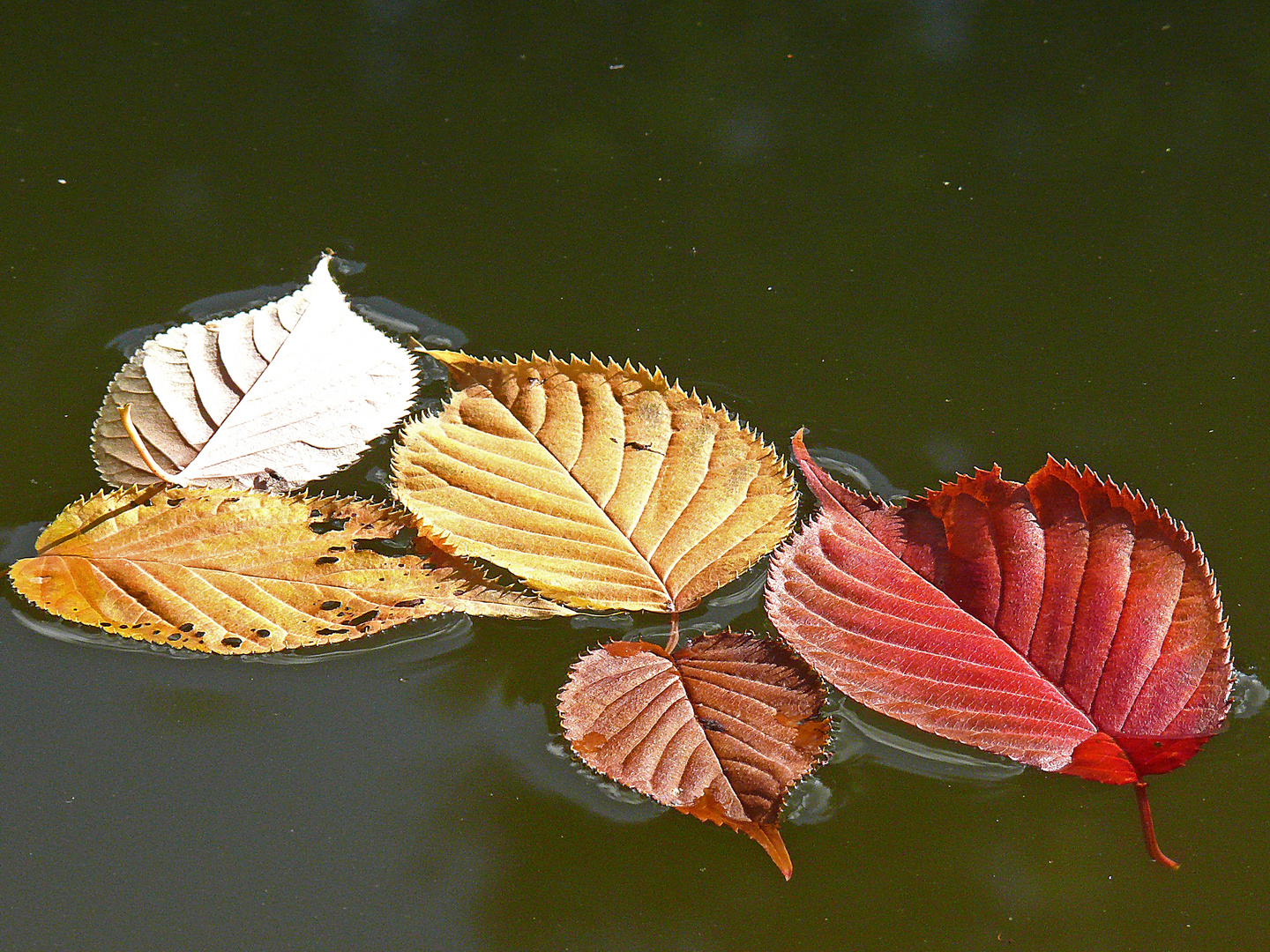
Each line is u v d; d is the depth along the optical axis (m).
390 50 2.06
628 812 1.89
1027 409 1.96
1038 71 2.06
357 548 1.92
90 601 1.91
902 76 2.06
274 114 2.04
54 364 1.96
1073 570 1.91
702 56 2.06
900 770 1.89
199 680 1.90
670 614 1.92
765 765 1.89
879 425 1.96
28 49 2.06
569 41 2.07
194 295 1.98
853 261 2.00
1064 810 1.89
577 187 2.02
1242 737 1.90
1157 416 1.96
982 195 2.02
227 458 1.94
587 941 1.87
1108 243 2.01
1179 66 2.06
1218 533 1.93
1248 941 1.88
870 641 1.90
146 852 1.88
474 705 1.90
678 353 1.97
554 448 1.93
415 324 1.98
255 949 1.87
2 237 2.00
